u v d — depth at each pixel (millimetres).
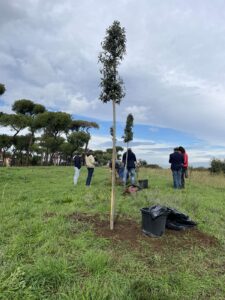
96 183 15953
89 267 4672
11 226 6609
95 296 3789
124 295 3869
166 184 16219
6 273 4203
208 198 12320
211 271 5023
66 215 7633
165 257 5441
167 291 4234
